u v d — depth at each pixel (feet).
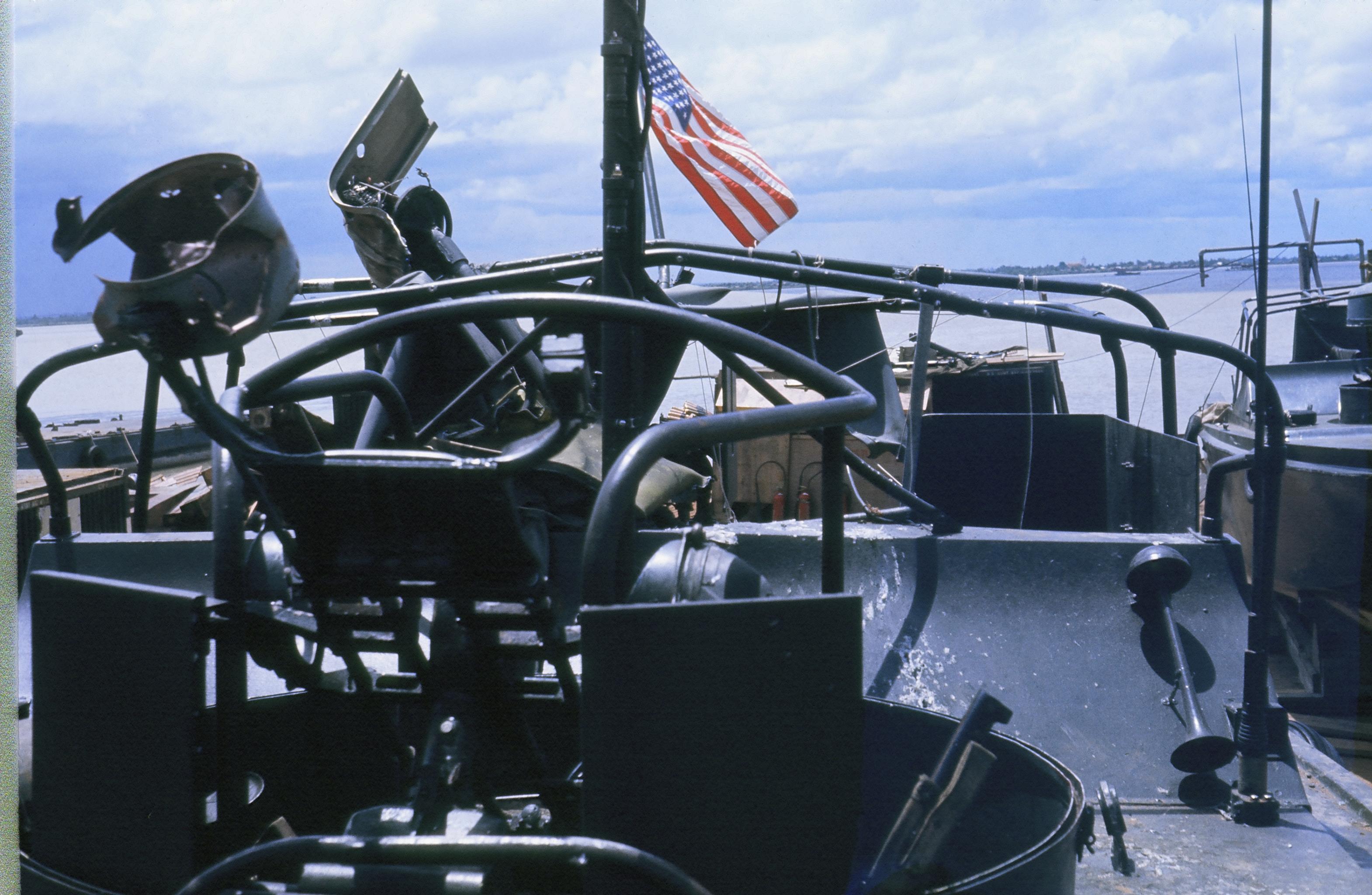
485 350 12.74
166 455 30.30
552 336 10.46
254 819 8.11
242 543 7.74
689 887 5.67
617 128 10.48
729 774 6.12
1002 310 14.34
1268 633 10.71
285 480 6.79
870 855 9.24
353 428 18.76
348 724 10.16
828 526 7.88
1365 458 24.67
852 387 7.67
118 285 5.88
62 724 7.39
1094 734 11.27
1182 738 11.16
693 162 24.38
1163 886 9.36
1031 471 15.93
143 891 7.15
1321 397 31.81
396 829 6.77
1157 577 12.00
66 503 12.73
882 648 12.19
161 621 7.09
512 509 6.72
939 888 7.13
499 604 7.46
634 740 6.01
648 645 5.99
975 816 9.28
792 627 6.21
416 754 8.92
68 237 6.11
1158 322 16.40
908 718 9.48
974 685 11.71
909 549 12.85
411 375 13.10
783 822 6.23
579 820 8.22
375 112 16.30
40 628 7.45
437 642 7.70
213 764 7.50
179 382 6.32
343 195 15.88
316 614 7.58
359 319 14.47
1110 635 11.94
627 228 10.53
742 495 25.77
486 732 8.02
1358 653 24.12
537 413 10.05
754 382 10.44
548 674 10.61
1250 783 10.60
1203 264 32.01
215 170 6.19
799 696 6.23
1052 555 12.48
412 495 6.73
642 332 10.61
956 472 16.17
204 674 7.22
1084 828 8.00
